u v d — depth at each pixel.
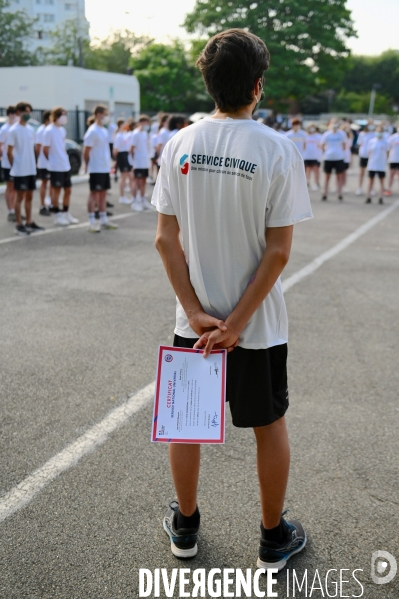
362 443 3.22
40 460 3.00
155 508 2.65
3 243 8.33
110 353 4.39
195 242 2.05
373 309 5.68
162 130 14.32
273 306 2.12
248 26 45.75
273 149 1.94
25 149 8.59
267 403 2.14
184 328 2.19
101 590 2.18
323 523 2.57
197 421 2.05
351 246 8.77
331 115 65.56
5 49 51.62
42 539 2.43
